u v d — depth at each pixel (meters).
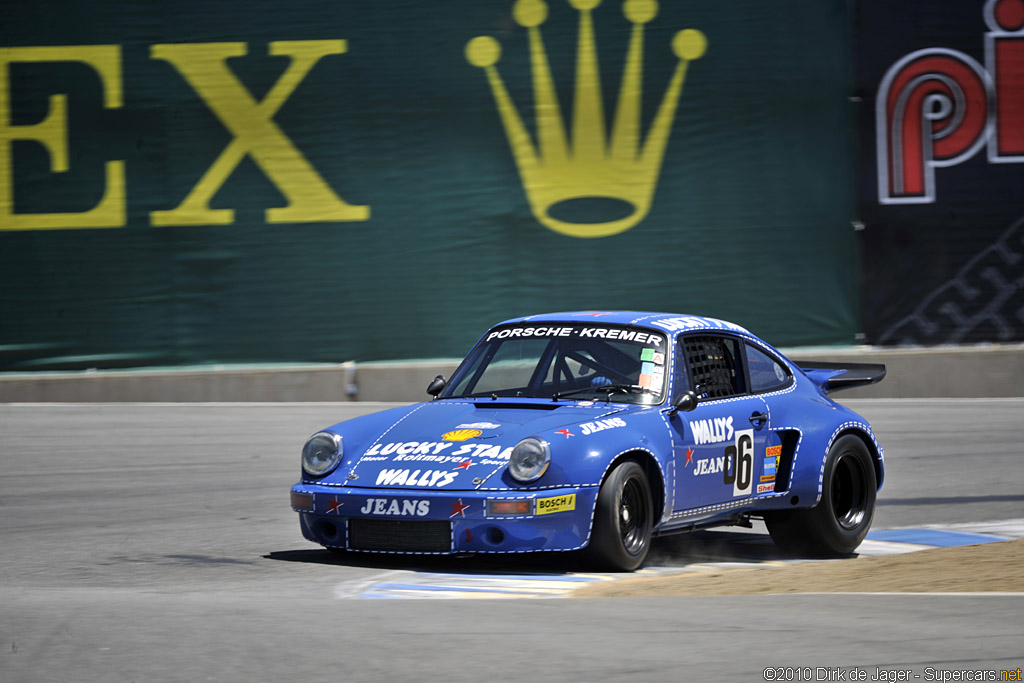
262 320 59.66
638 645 14.23
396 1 59.97
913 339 61.31
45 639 14.67
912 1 61.19
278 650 13.99
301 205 59.78
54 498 32.69
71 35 59.69
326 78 59.81
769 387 27.20
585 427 22.84
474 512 21.64
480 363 26.59
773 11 60.75
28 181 59.53
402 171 59.97
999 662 13.21
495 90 60.12
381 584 21.31
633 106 60.59
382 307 59.84
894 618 15.82
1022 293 61.72
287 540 26.89
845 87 61.12
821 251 61.06
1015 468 38.69
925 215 61.34
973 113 61.59
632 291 60.69
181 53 59.66
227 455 40.50
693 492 24.34
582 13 60.31
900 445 43.31
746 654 13.73
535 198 60.25
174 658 13.59
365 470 23.00
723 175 60.75
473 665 13.23
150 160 59.69
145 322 59.56
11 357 59.28
